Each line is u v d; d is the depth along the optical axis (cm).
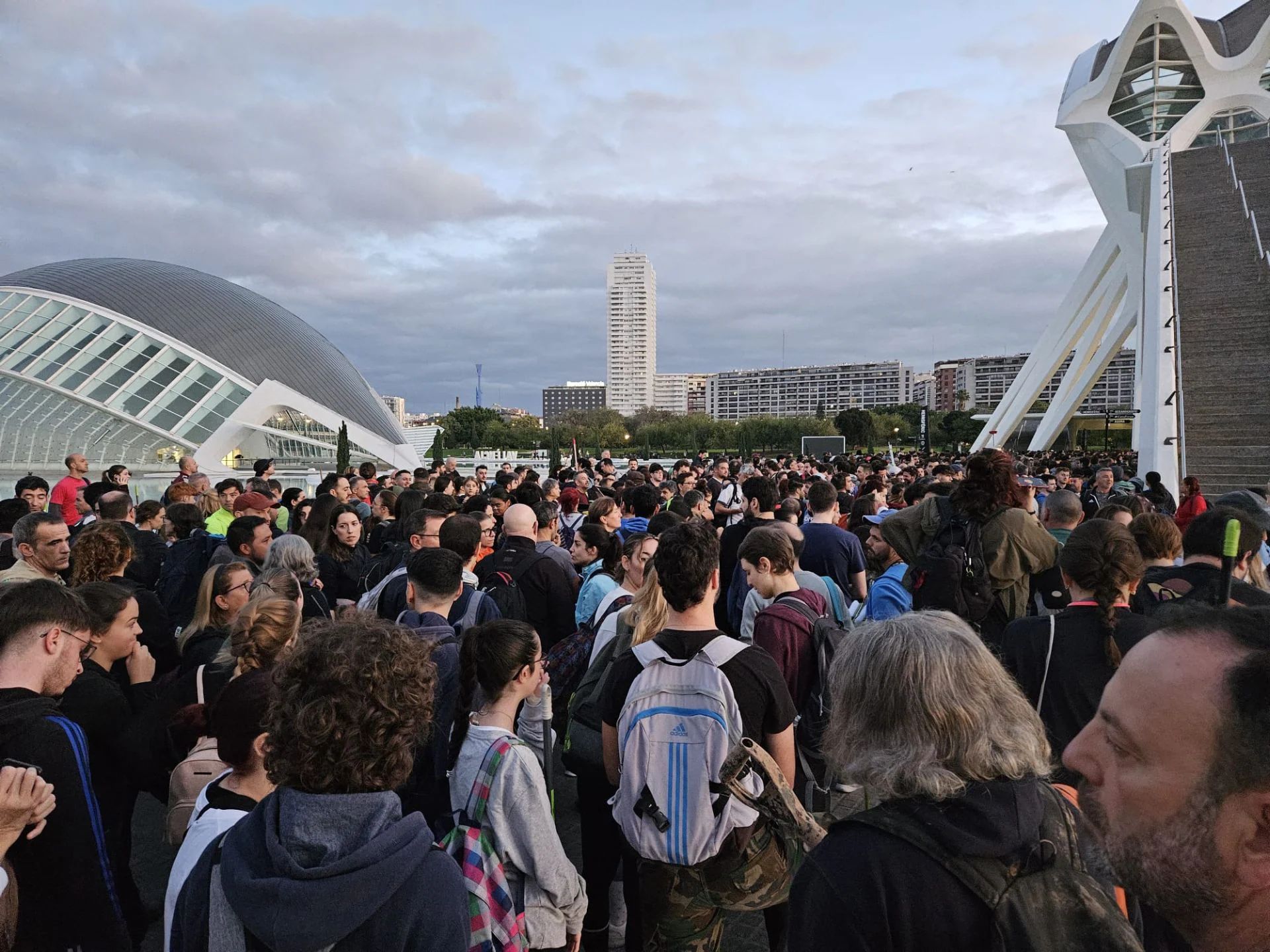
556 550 637
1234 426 1686
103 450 3334
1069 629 327
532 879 271
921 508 513
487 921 255
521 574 586
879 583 519
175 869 211
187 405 3562
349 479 1141
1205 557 390
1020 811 154
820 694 404
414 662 191
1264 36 3625
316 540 747
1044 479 1562
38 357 3369
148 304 3962
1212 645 110
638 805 288
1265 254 2081
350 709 175
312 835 168
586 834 394
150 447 3409
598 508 747
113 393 3409
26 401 3256
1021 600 470
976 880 145
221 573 445
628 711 299
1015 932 143
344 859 161
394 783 183
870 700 174
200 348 3894
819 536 664
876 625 192
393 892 163
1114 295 4038
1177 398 1730
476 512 779
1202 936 111
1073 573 333
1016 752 161
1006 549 457
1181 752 107
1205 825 105
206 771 289
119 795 374
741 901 292
